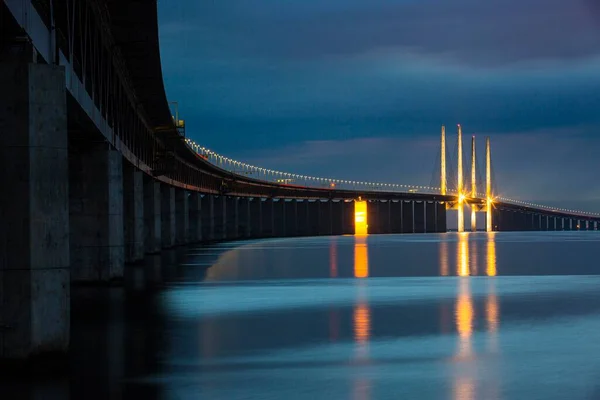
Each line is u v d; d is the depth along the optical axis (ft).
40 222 74.43
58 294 76.38
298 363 76.13
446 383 67.15
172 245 388.78
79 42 133.59
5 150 73.31
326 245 485.97
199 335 93.45
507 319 106.93
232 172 621.31
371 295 143.43
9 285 73.87
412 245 493.77
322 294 145.69
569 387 65.51
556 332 94.58
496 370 72.23
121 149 199.21
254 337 91.86
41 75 74.08
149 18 167.12
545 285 167.84
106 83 167.02
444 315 111.55
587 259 306.96
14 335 74.13
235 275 201.16
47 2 89.66
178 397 63.00
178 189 446.19
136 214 249.14
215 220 607.37
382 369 73.15
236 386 66.49
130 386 66.64
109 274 166.71
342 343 87.40
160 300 134.31
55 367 74.02
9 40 75.00
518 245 501.15
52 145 75.25
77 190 165.17
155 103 260.21
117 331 96.73
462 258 314.14
